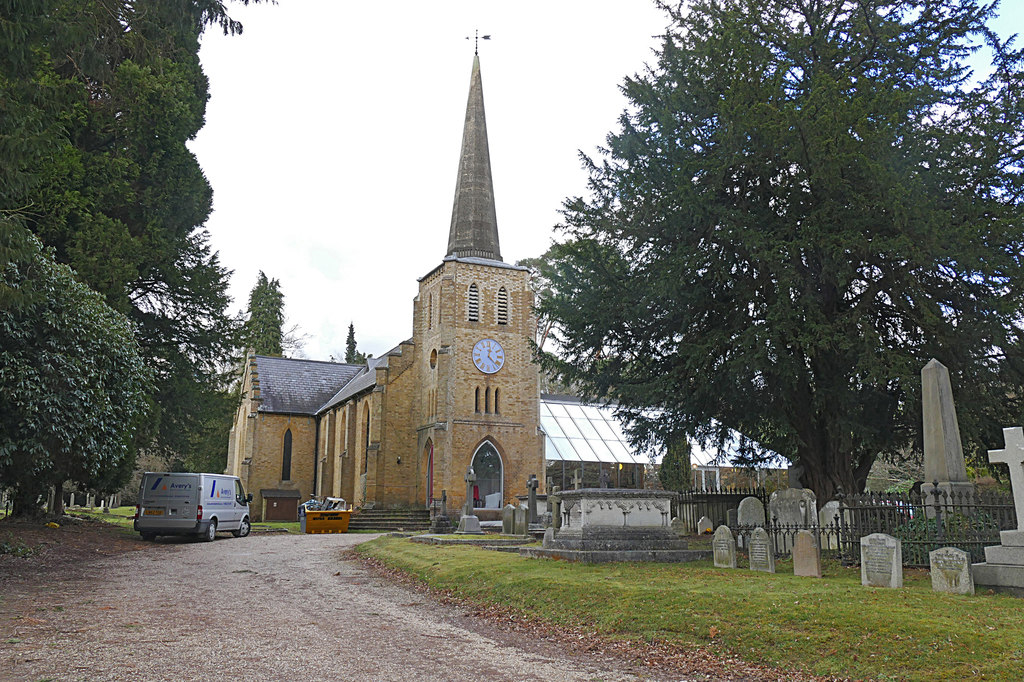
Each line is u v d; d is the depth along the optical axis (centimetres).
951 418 1470
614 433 4666
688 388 2038
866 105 1712
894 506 1367
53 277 1875
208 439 6819
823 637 889
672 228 1962
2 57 1305
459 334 4419
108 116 2644
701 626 980
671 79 2156
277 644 999
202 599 1391
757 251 1786
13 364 1792
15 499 2678
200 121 3238
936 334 1752
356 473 4869
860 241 1659
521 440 4431
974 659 787
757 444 2516
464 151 4881
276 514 5384
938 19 1964
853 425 1841
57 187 2383
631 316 2086
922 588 1122
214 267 3139
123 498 6506
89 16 1620
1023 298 1686
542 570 1425
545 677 842
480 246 4722
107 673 823
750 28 2020
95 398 1973
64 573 1703
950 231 1594
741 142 1845
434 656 945
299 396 5906
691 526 2612
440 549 2073
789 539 1717
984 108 1916
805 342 1688
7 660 874
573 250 2180
